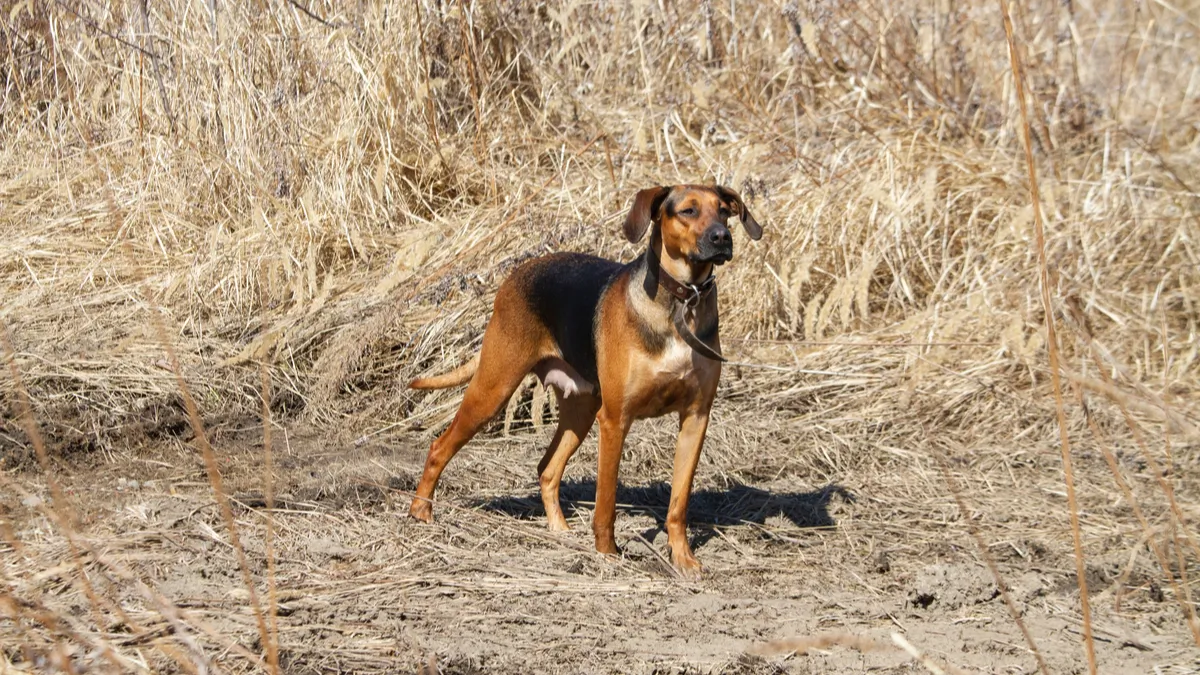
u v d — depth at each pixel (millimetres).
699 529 6887
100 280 9492
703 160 10406
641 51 11422
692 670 4859
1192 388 8648
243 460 7512
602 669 4844
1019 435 8305
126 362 8344
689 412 6250
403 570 5918
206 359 8523
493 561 6141
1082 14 14055
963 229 10023
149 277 9414
